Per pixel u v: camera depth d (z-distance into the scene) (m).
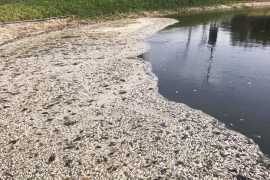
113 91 27.20
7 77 29.98
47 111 23.56
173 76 31.83
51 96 26.03
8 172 17.27
